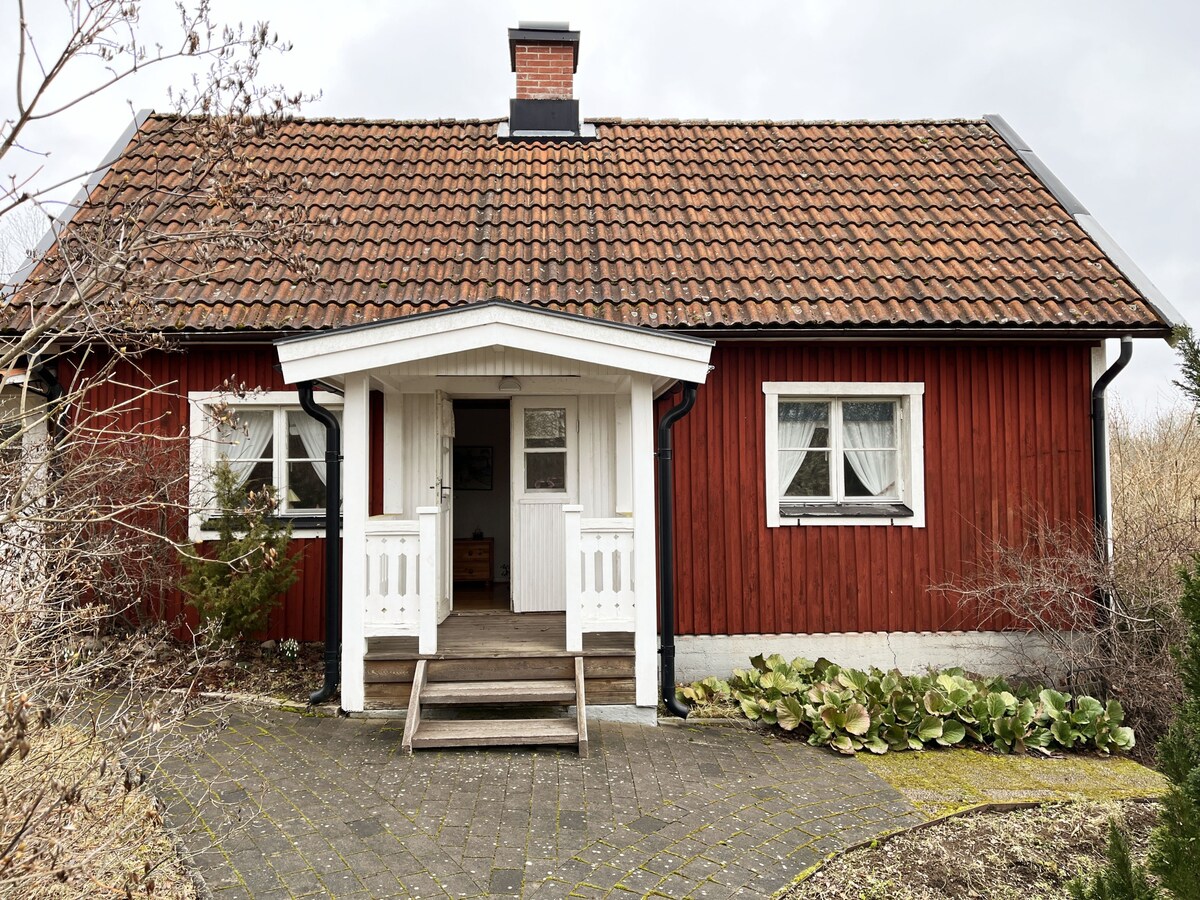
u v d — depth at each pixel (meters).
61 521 4.20
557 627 7.14
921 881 4.04
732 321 7.22
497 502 11.34
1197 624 2.78
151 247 4.89
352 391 6.09
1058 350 7.97
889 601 7.77
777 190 9.35
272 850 4.07
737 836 4.36
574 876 3.90
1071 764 5.75
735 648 7.69
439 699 5.78
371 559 6.21
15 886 2.83
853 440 8.15
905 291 7.65
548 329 5.93
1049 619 7.68
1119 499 9.35
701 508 7.72
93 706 5.21
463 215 8.77
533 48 10.62
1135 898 2.68
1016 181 9.57
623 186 9.40
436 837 4.26
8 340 6.81
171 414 7.58
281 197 5.71
